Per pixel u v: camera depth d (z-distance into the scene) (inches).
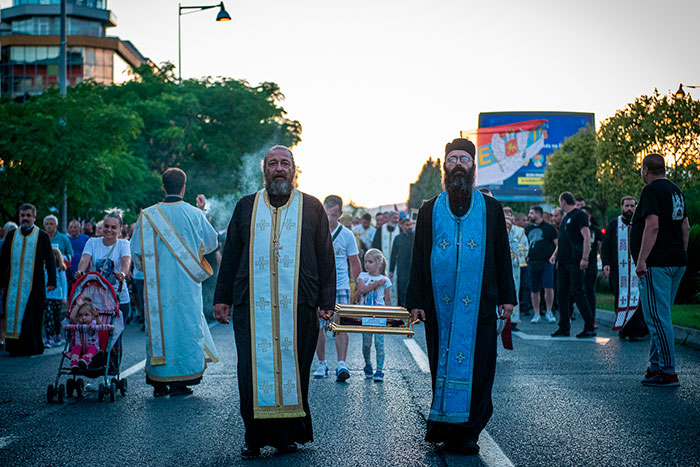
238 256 234.2
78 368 307.7
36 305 464.1
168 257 324.2
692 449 224.1
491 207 230.7
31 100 1061.8
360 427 256.7
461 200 230.1
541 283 624.1
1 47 3661.4
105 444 240.7
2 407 299.9
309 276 230.2
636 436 239.6
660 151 917.2
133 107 1836.9
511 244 533.0
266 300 227.5
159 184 1689.2
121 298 347.6
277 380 224.2
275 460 218.8
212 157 2000.5
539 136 1408.7
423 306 234.1
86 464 219.0
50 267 470.9
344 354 352.8
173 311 322.3
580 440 235.6
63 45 1038.4
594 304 531.2
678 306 621.0
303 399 227.5
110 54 3747.5
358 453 224.2
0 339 510.9
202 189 1988.2
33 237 467.5
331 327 236.4
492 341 228.2
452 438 224.8
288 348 226.1
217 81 2133.4
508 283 230.8
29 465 218.7
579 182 1311.5
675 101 906.1
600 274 869.8
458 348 225.5
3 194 1012.5
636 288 452.4
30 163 992.2
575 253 497.4
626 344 458.9
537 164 1408.7
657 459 214.7
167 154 1979.6
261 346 225.5
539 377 345.1
